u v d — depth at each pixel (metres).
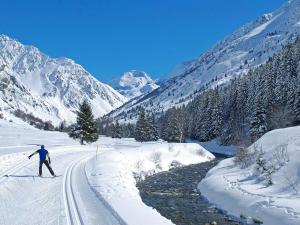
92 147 59.53
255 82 95.81
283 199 18.95
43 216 13.28
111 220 13.12
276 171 23.92
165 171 41.12
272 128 71.75
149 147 48.31
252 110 87.50
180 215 19.02
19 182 19.39
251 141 72.69
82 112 70.00
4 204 14.73
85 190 18.64
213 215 19.34
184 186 29.22
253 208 18.69
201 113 106.75
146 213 14.29
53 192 17.72
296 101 69.56
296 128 30.81
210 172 32.53
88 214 13.81
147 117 109.56
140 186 28.84
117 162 33.34
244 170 28.19
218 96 103.69
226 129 92.31
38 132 105.31
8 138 70.81
